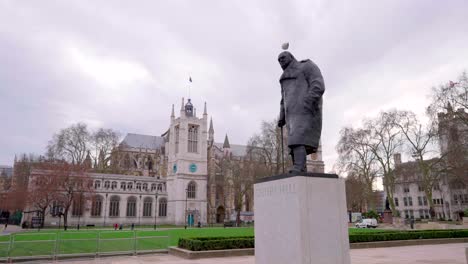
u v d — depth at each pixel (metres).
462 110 46.91
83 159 93.12
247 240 21.58
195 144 100.81
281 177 8.55
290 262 7.83
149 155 117.88
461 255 19.28
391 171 62.69
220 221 106.88
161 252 22.38
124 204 88.38
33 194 66.81
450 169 49.66
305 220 7.72
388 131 61.31
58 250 20.41
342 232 8.09
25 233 42.78
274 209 8.68
